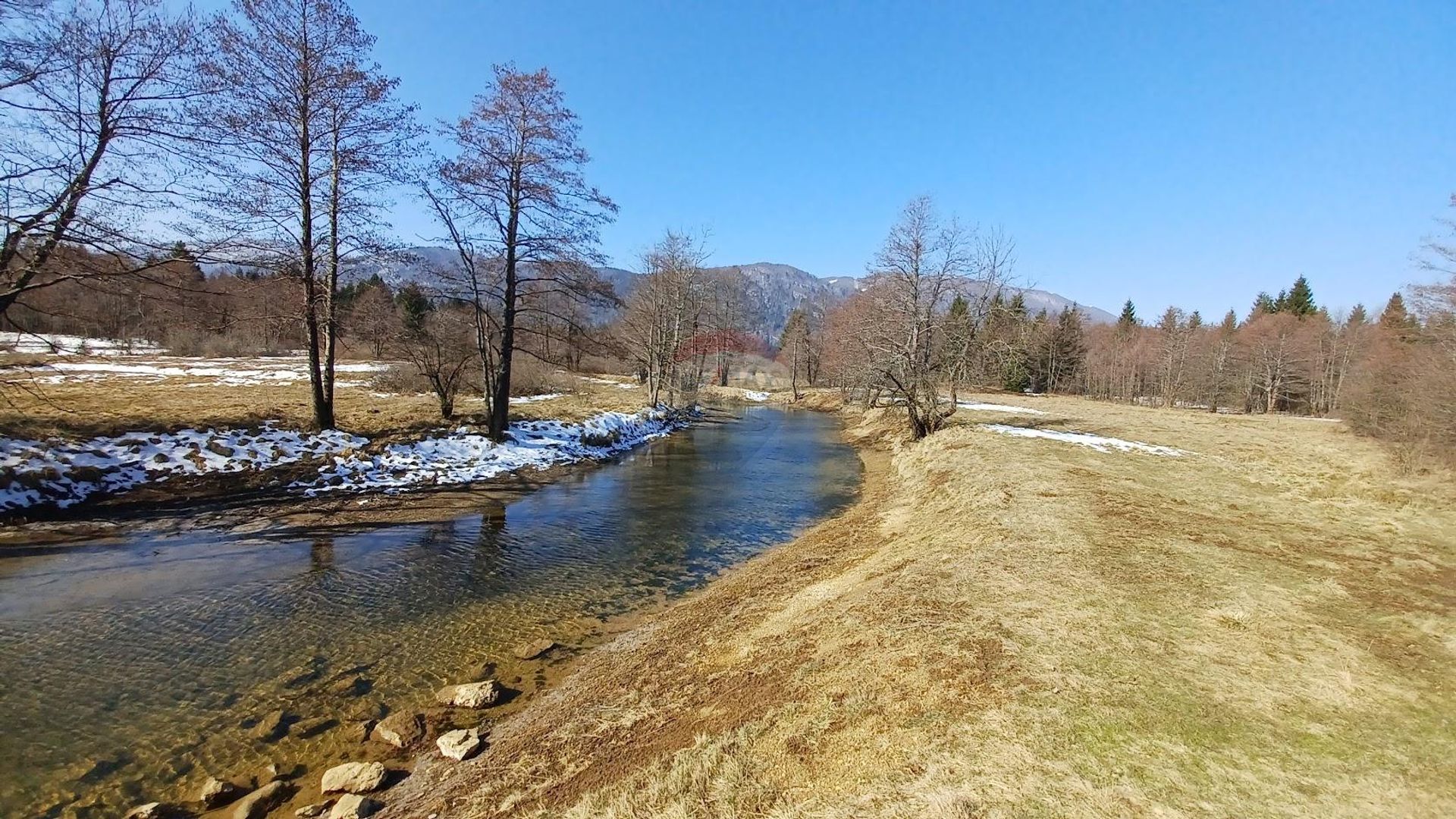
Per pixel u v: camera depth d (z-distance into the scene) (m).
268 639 8.13
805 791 4.26
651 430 30.34
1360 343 49.31
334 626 8.58
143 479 13.48
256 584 9.80
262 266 15.62
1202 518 11.59
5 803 5.11
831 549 11.93
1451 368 18.48
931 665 5.77
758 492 18.33
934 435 23.34
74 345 33.84
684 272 38.75
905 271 24.75
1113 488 13.86
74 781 5.42
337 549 11.52
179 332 37.94
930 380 24.69
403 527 13.02
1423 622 6.87
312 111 16.14
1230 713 4.98
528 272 20.48
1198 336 62.59
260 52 15.01
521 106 18.86
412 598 9.67
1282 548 9.84
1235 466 18.59
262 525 12.47
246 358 38.59
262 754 5.89
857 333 27.52
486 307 20.19
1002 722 4.79
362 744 6.10
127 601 8.92
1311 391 52.25
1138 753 4.42
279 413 18.39
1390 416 22.75
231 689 6.95
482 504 15.20
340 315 18.34
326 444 16.70
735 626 8.26
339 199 16.98
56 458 12.77
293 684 7.12
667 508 15.94
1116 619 6.73
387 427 19.02
